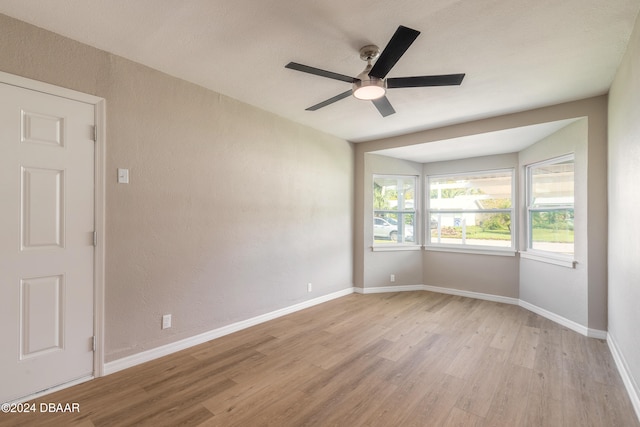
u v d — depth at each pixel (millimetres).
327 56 2311
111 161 2295
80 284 2156
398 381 2273
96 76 2217
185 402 1996
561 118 3150
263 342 2932
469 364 2531
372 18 1857
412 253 5078
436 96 2969
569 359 2609
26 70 1921
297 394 2102
